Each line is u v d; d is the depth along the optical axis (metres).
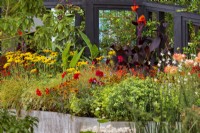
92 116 6.70
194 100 4.73
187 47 9.22
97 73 7.15
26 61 9.81
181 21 9.59
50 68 10.22
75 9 11.32
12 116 5.89
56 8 11.02
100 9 11.43
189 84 5.35
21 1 6.03
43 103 7.49
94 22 11.41
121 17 11.56
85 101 6.75
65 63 9.84
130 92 6.16
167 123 4.53
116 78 7.31
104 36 11.54
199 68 6.26
